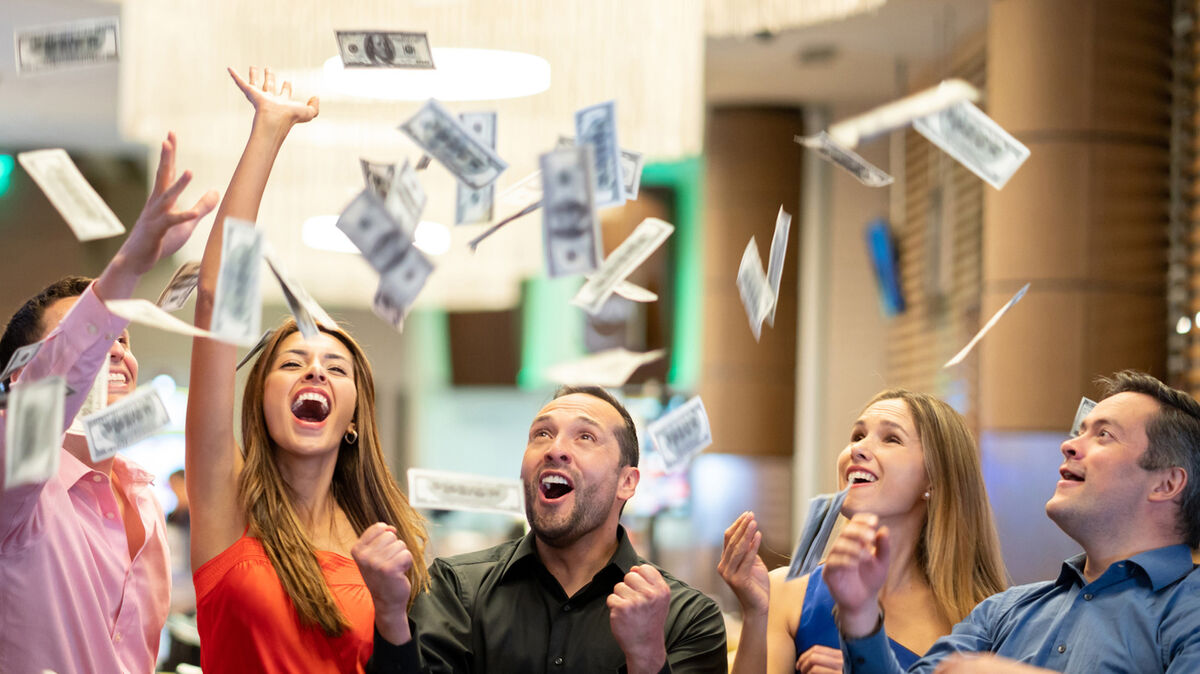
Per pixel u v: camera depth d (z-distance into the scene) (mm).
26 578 1988
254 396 2289
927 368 6891
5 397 1687
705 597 2381
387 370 10211
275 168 2859
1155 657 1933
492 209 1702
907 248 7340
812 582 2547
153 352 9695
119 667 2146
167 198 1765
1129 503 2045
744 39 6586
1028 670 1438
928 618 2490
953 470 2535
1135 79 4805
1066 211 4746
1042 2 4855
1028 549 4703
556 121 2361
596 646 2273
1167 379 4715
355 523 2398
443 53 2219
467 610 2352
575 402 2402
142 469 2428
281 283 1609
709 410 7836
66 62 1757
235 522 2174
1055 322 4727
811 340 7836
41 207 9555
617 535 2432
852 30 6391
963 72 6316
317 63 2275
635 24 2275
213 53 2295
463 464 10141
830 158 1912
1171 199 4809
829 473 7762
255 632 2086
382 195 1608
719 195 7789
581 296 1913
